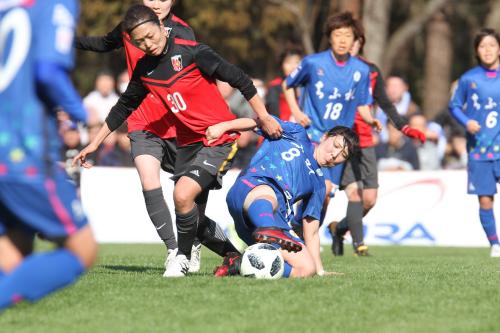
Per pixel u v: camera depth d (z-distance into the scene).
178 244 25.75
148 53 24.27
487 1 107.31
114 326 18.12
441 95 100.38
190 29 26.83
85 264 17.08
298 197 25.78
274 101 42.09
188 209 25.09
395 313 19.69
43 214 16.53
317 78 36.59
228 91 51.53
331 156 26.16
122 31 27.53
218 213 49.09
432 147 57.12
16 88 16.19
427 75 100.81
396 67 109.56
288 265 25.09
